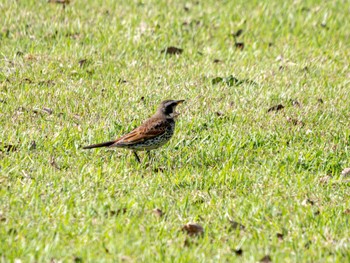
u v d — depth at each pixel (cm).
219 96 1634
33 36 1931
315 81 1770
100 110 1515
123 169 1273
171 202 1165
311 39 2086
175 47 1914
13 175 1213
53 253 980
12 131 1375
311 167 1348
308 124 1514
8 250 981
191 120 1488
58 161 1287
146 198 1165
